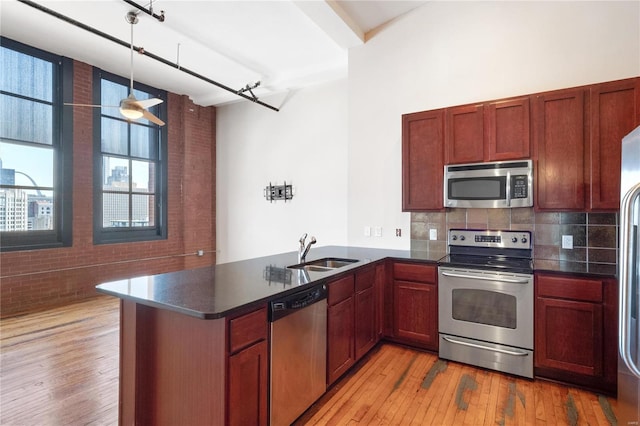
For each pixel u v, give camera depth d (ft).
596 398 7.80
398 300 10.49
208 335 5.39
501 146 9.77
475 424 6.89
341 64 15.65
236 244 20.65
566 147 8.98
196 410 5.54
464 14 11.37
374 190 13.07
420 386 8.33
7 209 13.74
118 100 17.33
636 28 9.21
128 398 6.14
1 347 10.38
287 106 18.43
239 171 20.51
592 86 8.68
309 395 7.00
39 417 6.97
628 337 5.33
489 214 10.91
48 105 14.83
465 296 9.37
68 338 11.10
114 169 17.17
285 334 6.31
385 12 12.23
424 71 12.07
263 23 12.55
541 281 8.47
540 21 10.28
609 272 7.93
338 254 11.18
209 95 19.86
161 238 19.10
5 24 12.46
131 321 6.09
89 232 15.98
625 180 6.15
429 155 10.92
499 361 8.93
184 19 12.23
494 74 10.91
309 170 17.71
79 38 13.48
